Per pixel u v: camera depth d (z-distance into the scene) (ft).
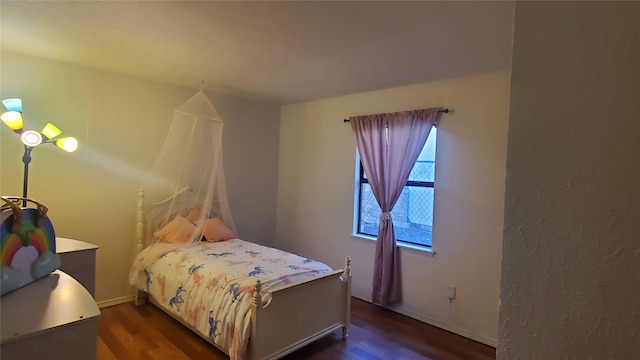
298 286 9.04
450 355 9.82
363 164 13.28
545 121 1.86
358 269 13.82
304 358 9.45
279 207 16.85
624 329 1.66
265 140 16.40
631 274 1.63
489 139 10.52
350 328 11.28
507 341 2.00
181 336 10.24
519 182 1.95
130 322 11.04
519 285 1.95
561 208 1.81
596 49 1.71
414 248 12.11
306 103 15.76
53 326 3.70
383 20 7.33
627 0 1.64
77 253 8.25
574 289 1.78
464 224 11.01
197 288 9.64
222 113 14.84
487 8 6.72
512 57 1.98
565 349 1.81
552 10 1.84
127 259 12.60
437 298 11.58
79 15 7.50
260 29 7.97
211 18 7.47
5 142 10.21
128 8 7.13
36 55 10.37
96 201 11.86
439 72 10.71
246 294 8.54
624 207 1.64
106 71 11.82
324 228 15.02
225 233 13.32
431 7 6.73
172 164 12.90
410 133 11.94
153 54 9.93
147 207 12.79
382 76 11.33
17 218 4.50
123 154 12.34
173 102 13.43
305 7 6.86
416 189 12.43
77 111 11.35
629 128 1.63
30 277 4.77
